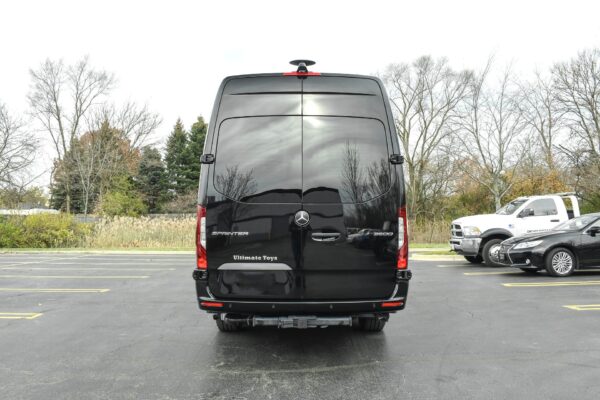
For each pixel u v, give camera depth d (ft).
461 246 51.67
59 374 16.28
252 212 16.48
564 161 102.32
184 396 14.17
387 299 16.65
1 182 131.64
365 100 16.93
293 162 16.58
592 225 41.75
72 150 154.10
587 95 94.79
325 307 16.43
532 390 14.47
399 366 16.92
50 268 53.16
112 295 33.50
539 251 40.93
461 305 28.40
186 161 220.02
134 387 14.97
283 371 16.47
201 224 16.65
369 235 16.51
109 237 89.45
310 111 16.76
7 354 18.72
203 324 24.03
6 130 132.57
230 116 16.84
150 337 21.38
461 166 110.63
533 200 51.08
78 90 151.74
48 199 169.37
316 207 16.44
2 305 29.63
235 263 16.55
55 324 24.13
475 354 18.30
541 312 26.07
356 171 16.61
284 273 16.46
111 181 161.17
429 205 124.26
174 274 46.52
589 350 18.66
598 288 34.24
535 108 103.09
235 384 15.17
